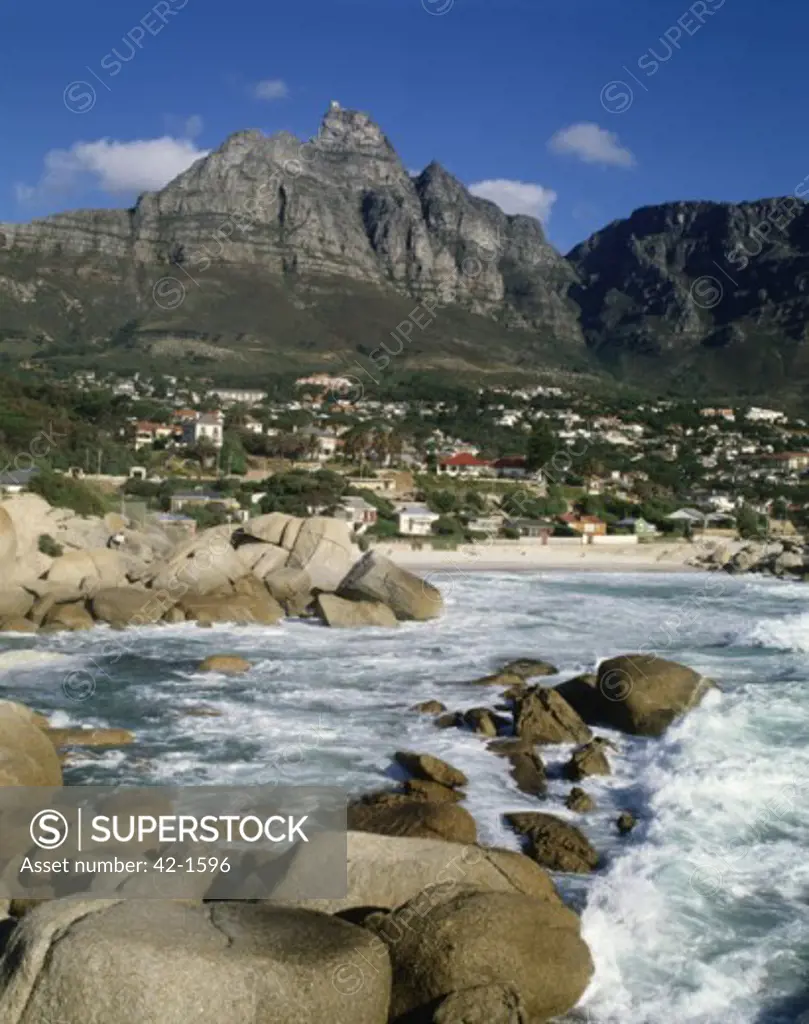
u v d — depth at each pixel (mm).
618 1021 11359
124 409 142125
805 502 127938
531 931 11648
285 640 38531
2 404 103000
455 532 90375
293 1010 9680
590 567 81000
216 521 78938
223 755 21297
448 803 17156
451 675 31578
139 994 9359
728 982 12188
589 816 17766
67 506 66938
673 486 137625
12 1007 9555
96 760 20516
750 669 32188
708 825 17062
